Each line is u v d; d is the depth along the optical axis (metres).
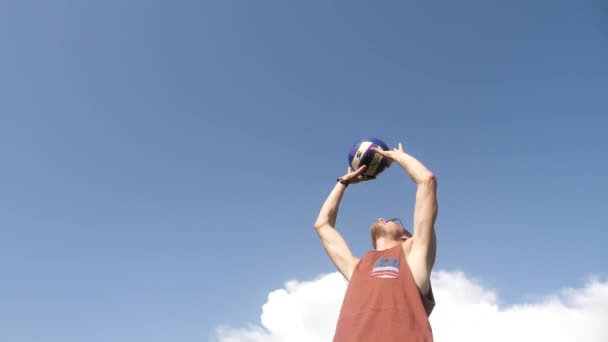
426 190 4.51
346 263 4.98
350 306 4.22
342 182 5.88
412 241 4.58
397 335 3.79
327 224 5.47
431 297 4.31
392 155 5.15
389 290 4.11
